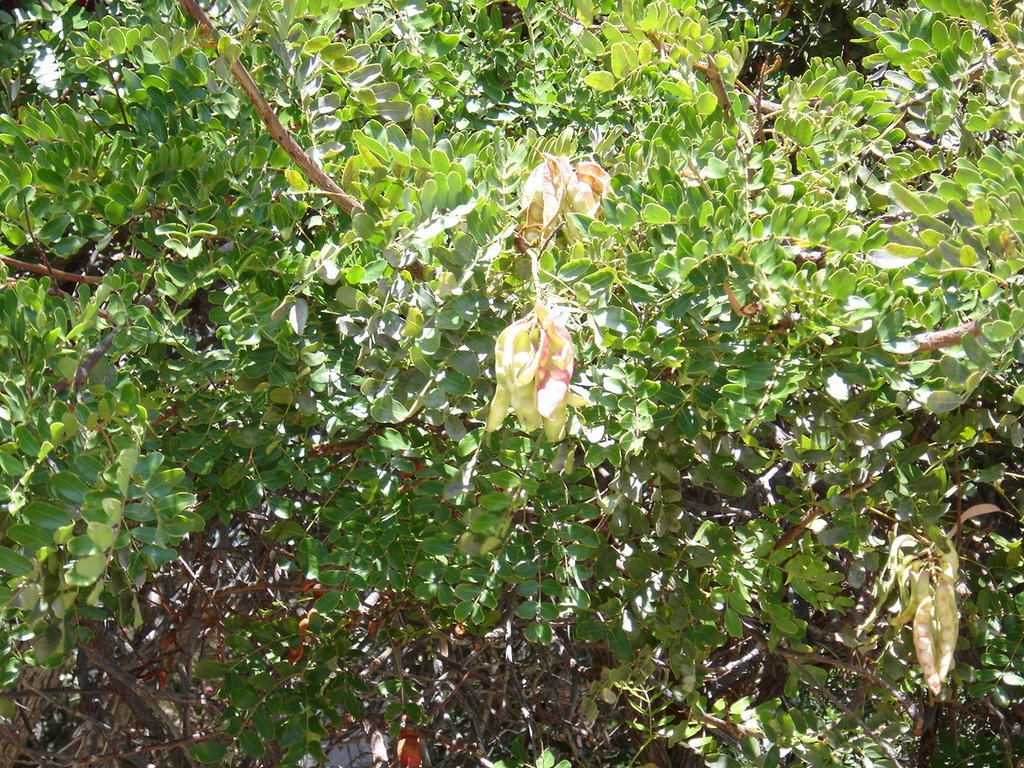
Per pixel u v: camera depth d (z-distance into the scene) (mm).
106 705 1872
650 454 1347
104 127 1412
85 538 1019
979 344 1127
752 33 1808
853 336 1228
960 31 1442
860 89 1529
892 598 1376
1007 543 1490
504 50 1659
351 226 1280
